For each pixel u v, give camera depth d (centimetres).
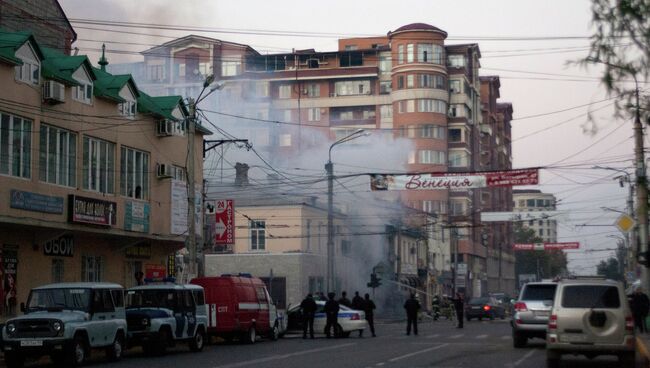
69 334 2111
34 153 2914
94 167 3306
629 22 1327
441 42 9725
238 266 5641
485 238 11194
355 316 3594
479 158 10894
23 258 2916
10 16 3684
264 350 2730
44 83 2969
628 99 1360
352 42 10662
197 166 4222
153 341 2494
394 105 9706
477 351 2592
